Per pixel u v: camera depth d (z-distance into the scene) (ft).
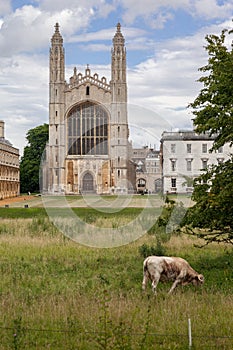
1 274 66.54
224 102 65.05
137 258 79.15
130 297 51.88
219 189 64.44
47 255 81.61
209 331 40.06
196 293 53.57
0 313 45.32
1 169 361.30
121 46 394.52
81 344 37.17
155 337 38.50
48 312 44.96
